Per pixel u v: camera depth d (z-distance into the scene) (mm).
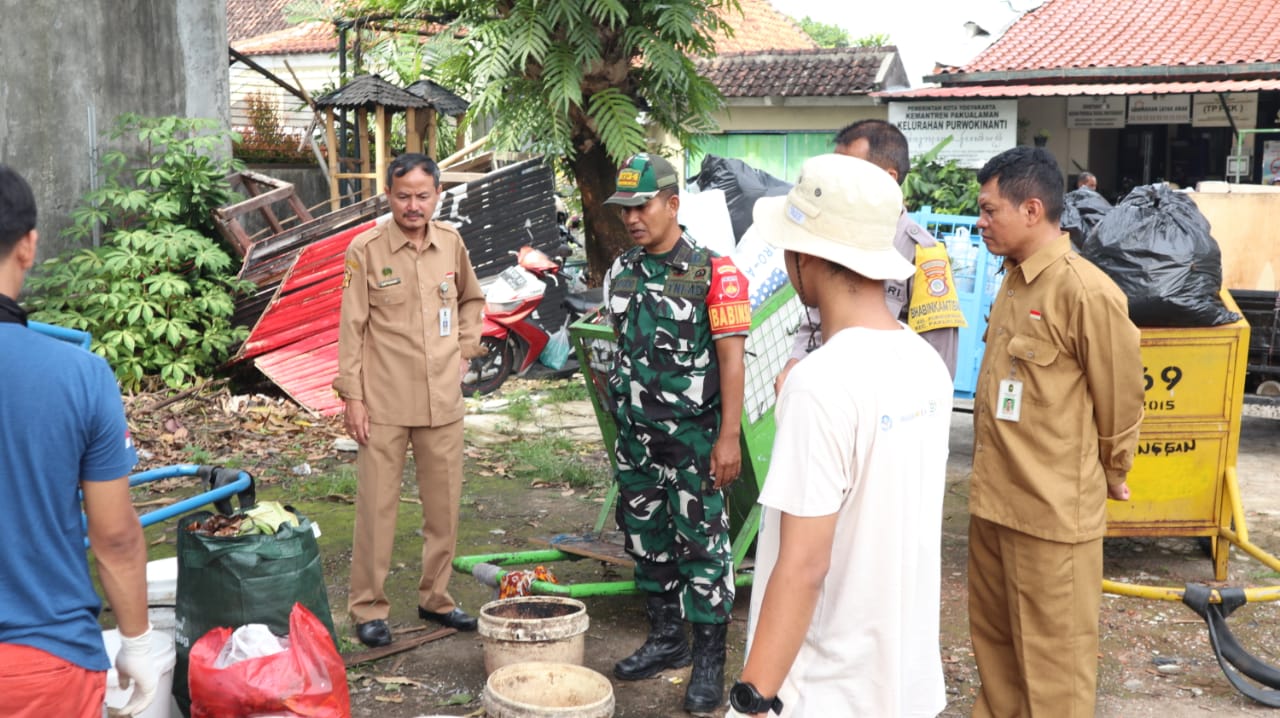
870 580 2066
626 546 4238
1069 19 18000
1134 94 15219
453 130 15422
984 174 3393
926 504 2152
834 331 2141
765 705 1970
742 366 3879
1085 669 3270
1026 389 3299
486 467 7387
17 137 8930
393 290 4379
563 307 10180
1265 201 8062
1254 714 4016
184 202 9203
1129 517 5359
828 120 18234
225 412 8422
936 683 2223
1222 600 4152
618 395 4086
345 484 6770
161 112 9773
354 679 4207
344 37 14047
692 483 3945
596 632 4730
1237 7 17234
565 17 11094
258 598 3393
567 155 11586
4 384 2209
